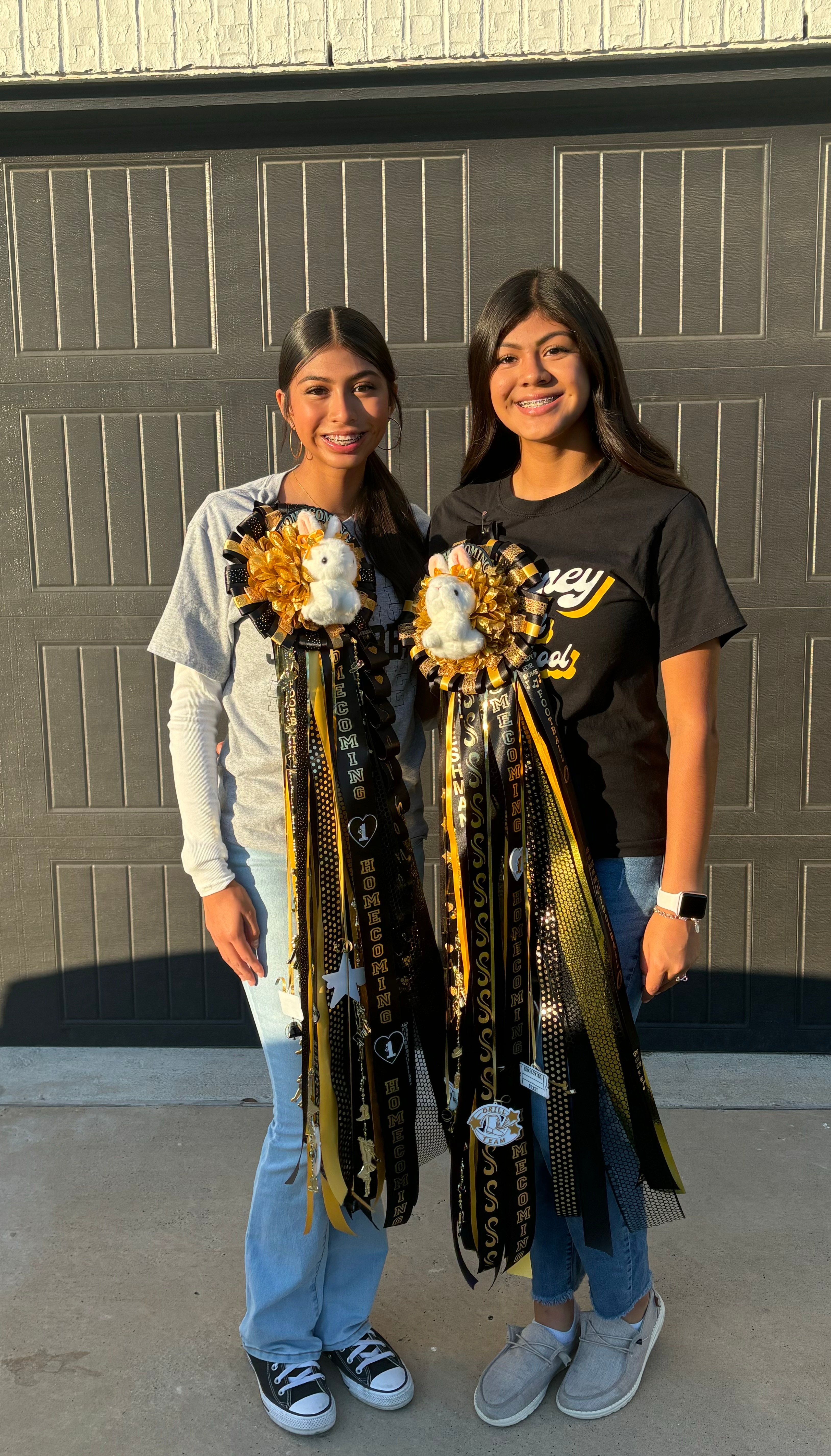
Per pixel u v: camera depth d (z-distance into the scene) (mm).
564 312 1452
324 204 2473
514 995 1530
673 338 2475
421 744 1723
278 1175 1614
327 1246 1684
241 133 2449
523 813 1496
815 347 2455
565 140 2418
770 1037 2682
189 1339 1771
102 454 2584
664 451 1541
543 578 1485
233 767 1608
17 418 2578
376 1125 1562
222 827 1625
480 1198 1571
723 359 2471
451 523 1642
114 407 2566
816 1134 2350
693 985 2680
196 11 2301
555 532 1509
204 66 2318
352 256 2490
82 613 2641
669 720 1491
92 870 2725
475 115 2404
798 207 2410
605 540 1471
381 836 1538
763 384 2475
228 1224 2061
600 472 1532
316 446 1550
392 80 2334
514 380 1488
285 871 1567
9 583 2635
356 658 1519
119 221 2506
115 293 2531
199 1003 2752
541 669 1483
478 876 1523
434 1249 2018
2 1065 2691
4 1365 1712
